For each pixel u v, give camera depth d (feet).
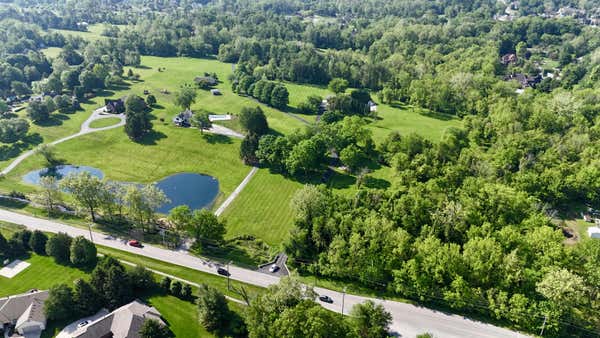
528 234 336.90
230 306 301.02
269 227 406.21
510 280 295.89
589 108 604.49
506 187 402.31
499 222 363.15
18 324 271.08
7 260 340.18
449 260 304.30
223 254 363.76
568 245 382.63
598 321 287.07
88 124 632.79
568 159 488.02
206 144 581.53
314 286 326.03
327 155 543.80
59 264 338.75
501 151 492.95
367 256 320.29
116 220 407.64
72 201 417.28
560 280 276.82
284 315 244.63
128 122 581.12
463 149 494.59
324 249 346.95
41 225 393.91
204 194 468.34
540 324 280.92
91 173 507.30
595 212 432.66
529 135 527.81
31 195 440.86
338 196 399.03
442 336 280.10
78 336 257.96
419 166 469.98
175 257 355.97
